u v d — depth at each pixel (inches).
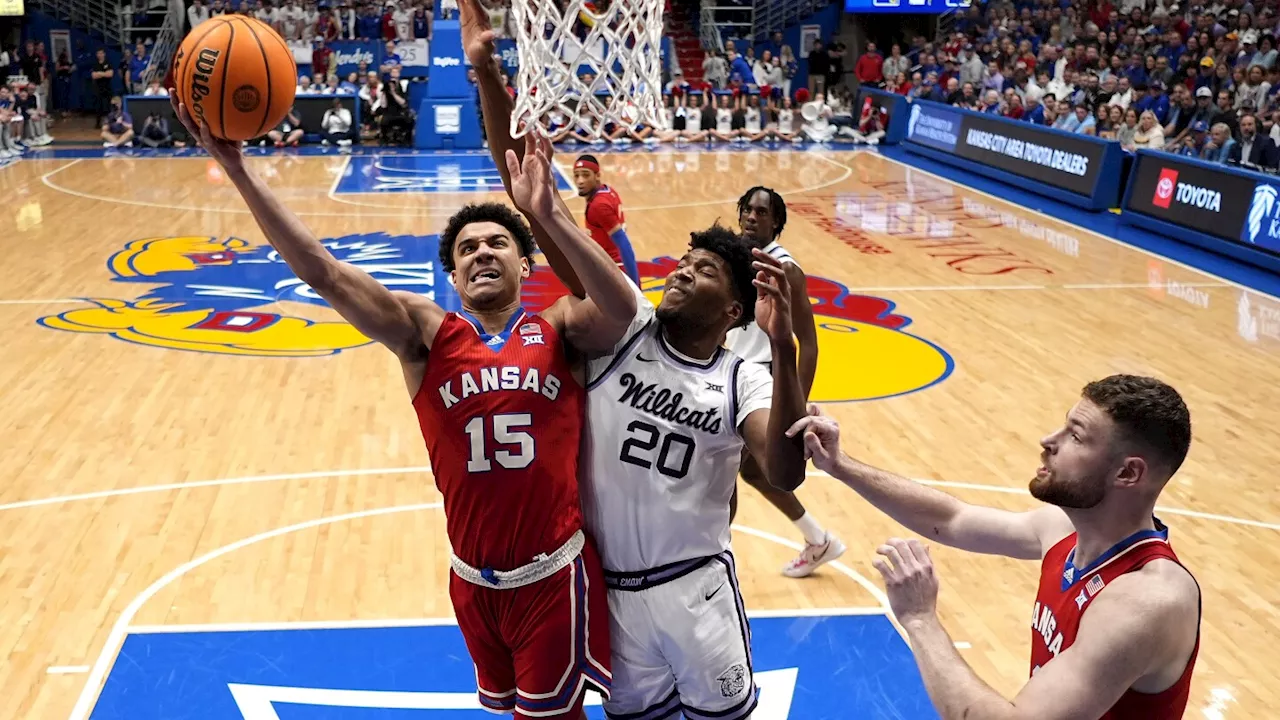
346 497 250.4
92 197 618.2
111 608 202.4
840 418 299.9
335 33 944.9
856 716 173.5
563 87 113.8
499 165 131.6
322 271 117.6
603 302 116.9
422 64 955.3
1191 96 633.6
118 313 391.2
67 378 324.5
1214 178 495.8
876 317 396.2
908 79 914.1
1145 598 93.1
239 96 110.7
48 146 824.3
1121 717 97.3
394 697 177.2
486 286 125.6
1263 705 177.8
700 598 129.0
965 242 520.1
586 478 128.5
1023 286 440.8
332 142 850.8
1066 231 544.7
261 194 115.3
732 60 946.7
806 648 192.2
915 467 268.7
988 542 114.4
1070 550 105.8
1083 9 877.8
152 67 909.8
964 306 411.5
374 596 208.1
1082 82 729.0
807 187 673.6
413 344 126.0
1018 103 719.1
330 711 173.2
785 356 112.4
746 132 905.5
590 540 129.6
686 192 652.7
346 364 340.5
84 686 178.5
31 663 184.5
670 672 132.5
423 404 125.8
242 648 190.2
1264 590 213.9
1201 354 357.1
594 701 176.7
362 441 282.2
